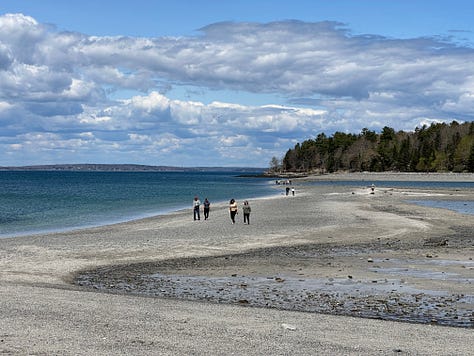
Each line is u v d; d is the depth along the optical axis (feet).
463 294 52.39
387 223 126.93
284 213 158.81
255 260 75.56
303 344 32.78
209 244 92.94
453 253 81.82
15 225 139.13
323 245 92.27
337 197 252.21
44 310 41.06
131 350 30.78
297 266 70.13
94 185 467.52
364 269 67.51
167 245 91.56
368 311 45.37
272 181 616.39
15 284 55.67
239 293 53.06
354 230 113.50
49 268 69.31
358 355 30.71
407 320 42.45
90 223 144.36
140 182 570.46
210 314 41.14
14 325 36.09
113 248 87.76
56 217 163.63
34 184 479.82
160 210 190.90
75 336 33.58
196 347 31.68
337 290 54.44
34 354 29.55
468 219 138.10
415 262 73.10
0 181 565.12
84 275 64.85
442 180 579.89
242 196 288.10
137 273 65.77
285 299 50.14
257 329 36.42
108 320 38.22
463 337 35.55
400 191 316.60
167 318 39.32
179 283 58.85
